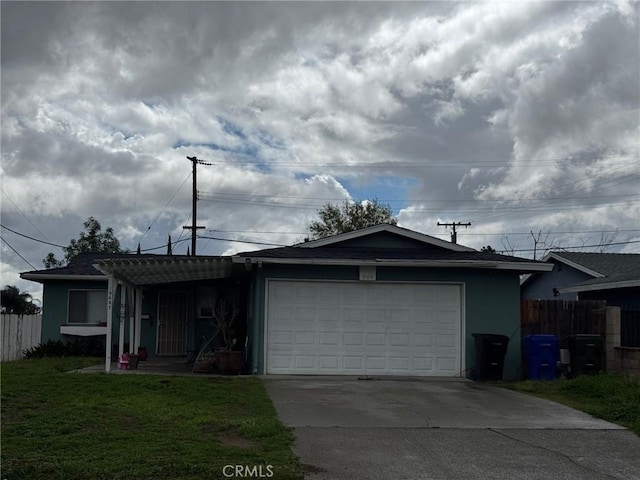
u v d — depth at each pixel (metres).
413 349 16.28
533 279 31.38
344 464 8.09
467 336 16.39
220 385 13.31
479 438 9.66
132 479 7.00
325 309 16.16
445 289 16.50
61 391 11.79
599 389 13.19
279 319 16.03
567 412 11.71
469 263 16.16
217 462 7.64
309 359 16.02
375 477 7.60
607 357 16.17
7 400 10.74
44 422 9.38
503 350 15.68
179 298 23.95
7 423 9.31
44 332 24.53
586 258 27.73
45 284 24.66
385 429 10.06
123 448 8.16
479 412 11.57
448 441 9.43
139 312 20.55
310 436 9.45
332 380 15.05
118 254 27.75
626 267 25.41
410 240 17.94
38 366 17.53
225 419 10.05
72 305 24.67
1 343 21.61
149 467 7.35
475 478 7.67
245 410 10.97
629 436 9.98
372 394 13.09
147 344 23.53
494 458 8.58
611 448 9.28
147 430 9.16
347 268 16.22
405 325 16.31
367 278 16.16
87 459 7.68
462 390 13.98
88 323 24.59
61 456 7.78
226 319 18.83
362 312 16.23
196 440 8.66
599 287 21.92
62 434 8.82
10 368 16.38
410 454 8.66
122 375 14.10
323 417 10.74
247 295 17.95
